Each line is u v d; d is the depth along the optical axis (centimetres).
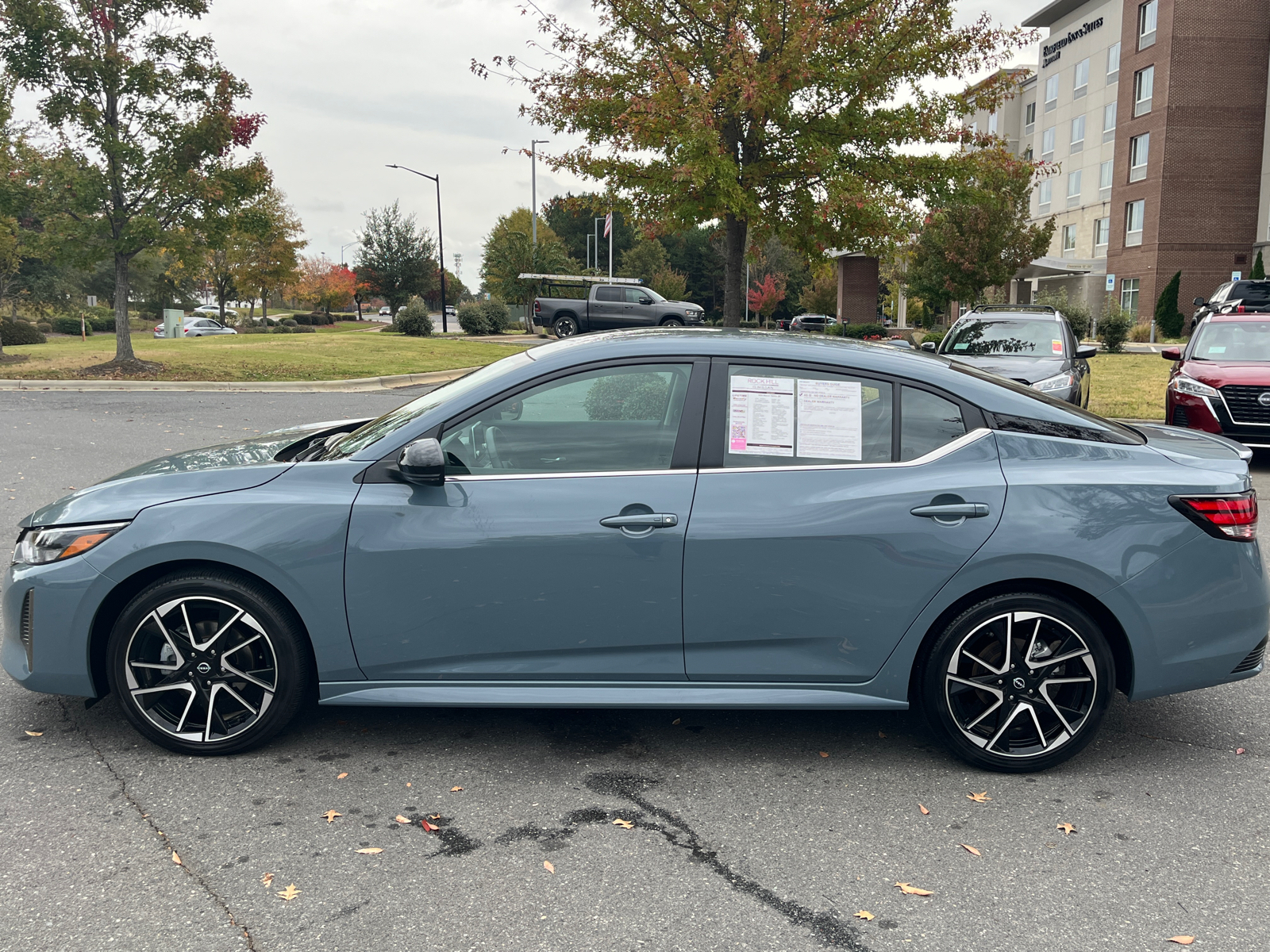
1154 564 338
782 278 8612
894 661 347
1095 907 271
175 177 1794
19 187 1736
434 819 317
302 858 291
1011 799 336
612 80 1270
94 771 347
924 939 255
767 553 339
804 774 354
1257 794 341
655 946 250
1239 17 3828
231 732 357
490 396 354
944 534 338
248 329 5756
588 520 339
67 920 258
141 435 1132
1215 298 2078
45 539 353
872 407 352
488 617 345
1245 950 251
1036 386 1042
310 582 342
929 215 1314
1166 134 3906
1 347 2141
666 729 394
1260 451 1131
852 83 1200
